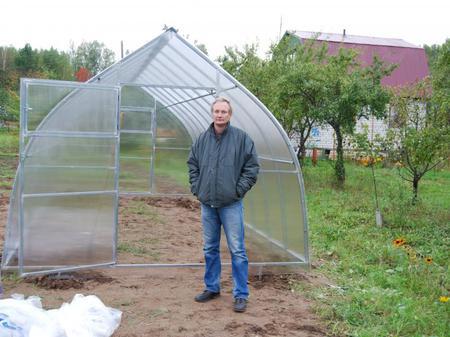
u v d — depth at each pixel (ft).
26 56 144.25
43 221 18.39
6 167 52.24
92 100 18.58
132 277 18.95
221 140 15.56
